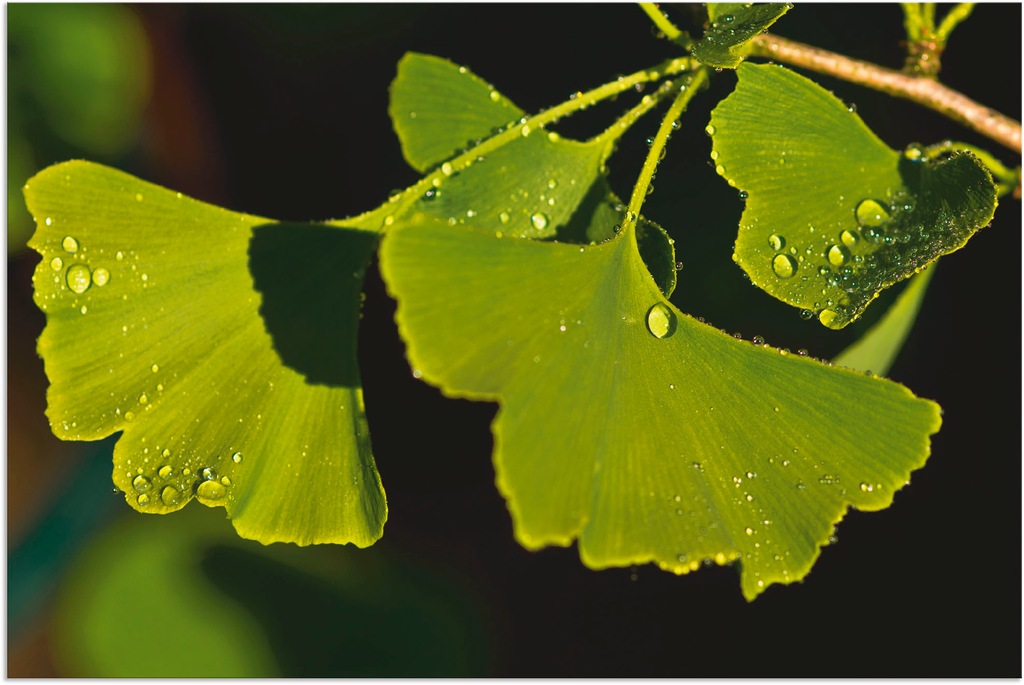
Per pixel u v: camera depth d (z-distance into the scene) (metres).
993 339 0.49
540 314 0.35
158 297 0.37
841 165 0.37
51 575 0.52
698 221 0.45
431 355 0.34
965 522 0.49
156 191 0.37
